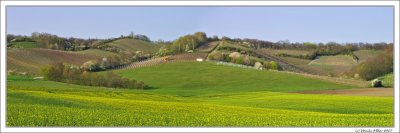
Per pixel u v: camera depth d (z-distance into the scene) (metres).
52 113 30.88
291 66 106.12
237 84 87.56
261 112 37.91
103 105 37.31
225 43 125.75
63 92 49.69
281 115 34.38
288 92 71.38
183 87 85.81
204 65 103.50
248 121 29.98
